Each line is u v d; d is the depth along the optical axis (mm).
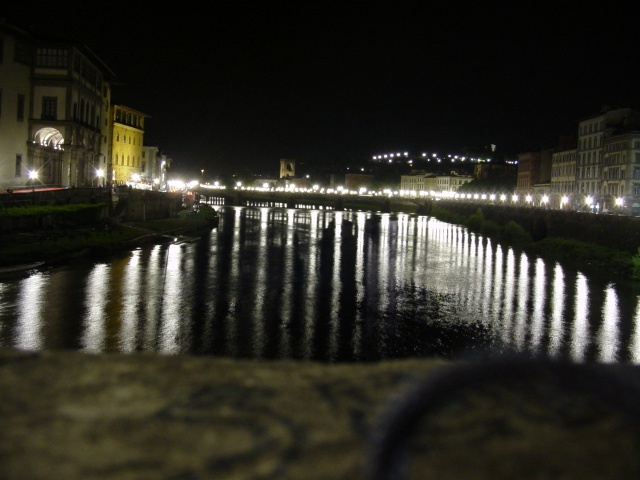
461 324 35375
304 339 30703
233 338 30281
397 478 3854
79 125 82500
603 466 4738
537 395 5984
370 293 44531
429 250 74500
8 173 74438
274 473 4598
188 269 51938
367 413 5637
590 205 104938
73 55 79938
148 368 6801
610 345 31547
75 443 4988
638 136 111250
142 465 4680
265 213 155250
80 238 59344
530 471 4668
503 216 108000
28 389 6082
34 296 37344
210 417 5527
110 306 35812
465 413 5590
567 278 53312
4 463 4645
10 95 74375
